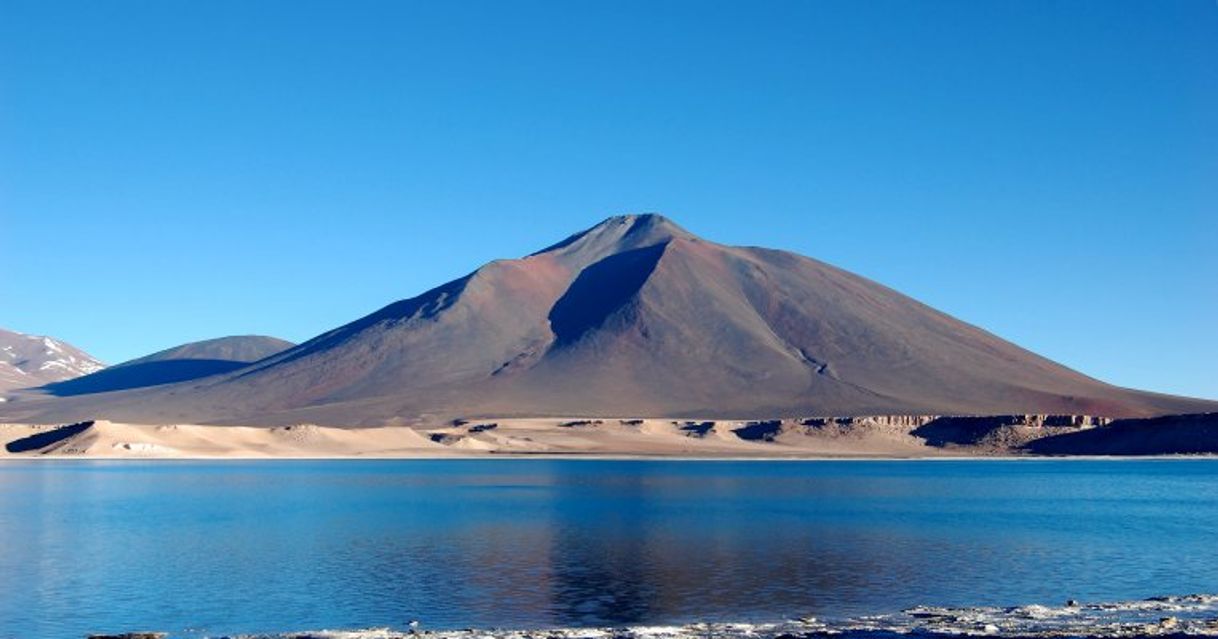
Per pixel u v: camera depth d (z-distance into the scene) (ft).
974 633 119.55
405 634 124.47
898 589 155.02
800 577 165.58
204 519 252.83
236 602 147.02
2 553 192.24
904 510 284.82
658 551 194.08
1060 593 152.35
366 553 191.62
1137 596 150.20
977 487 394.93
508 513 271.28
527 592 153.38
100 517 258.57
